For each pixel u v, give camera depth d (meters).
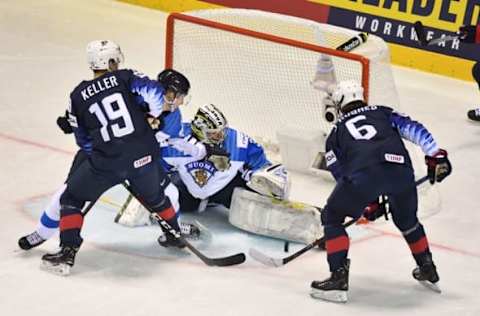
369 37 18.58
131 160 13.61
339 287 13.39
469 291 14.32
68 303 13.00
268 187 15.32
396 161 13.33
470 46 25.16
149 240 15.31
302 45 17.59
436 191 17.66
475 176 19.39
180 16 18.98
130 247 14.98
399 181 13.35
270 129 19.28
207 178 15.81
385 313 13.35
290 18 19.41
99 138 13.51
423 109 23.25
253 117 19.36
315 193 17.77
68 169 18.12
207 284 13.86
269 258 14.56
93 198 13.80
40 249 14.66
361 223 16.48
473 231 16.67
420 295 14.05
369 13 26.36
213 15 19.95
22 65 24.41
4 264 14.05
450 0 25.12
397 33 26.02
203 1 29.33
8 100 21.78
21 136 19.61
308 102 18.86
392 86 18.41
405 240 14.50
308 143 18.28
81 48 26.23
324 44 19.17
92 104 13.52
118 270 14.15
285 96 19.06
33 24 28.06
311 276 14.41
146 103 13.64
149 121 13.86
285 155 18.64
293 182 18.20
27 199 16.58
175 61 19.38
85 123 13.59
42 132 19.95
